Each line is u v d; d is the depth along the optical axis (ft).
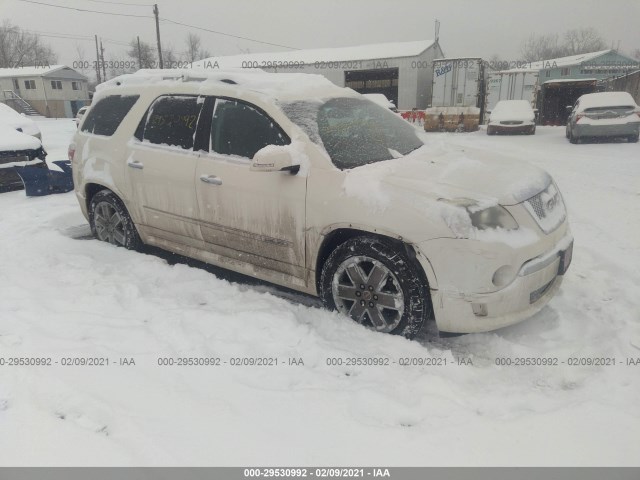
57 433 7.38
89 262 14.69
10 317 11.07
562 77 117.70
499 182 10.64
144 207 14.71
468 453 7.22
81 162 16.46
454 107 75.15
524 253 9.77
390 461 7.07
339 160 11.39
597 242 16.93
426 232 9.75
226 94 13.02
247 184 12.06
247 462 7.00
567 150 44.01
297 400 8.43
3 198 25.29
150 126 14.67
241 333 10.63
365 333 10.68
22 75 157.48
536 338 10.87
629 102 47.65
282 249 11.89
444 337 11.14
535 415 8.02
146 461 6.93
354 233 11.06
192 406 8.16
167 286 13.12
